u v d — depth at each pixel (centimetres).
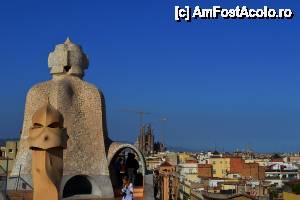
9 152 5772
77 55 3406
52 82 3362
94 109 3372
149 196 3256
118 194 3359
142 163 3359
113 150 3362
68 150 3231
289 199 7106
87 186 3300
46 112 1446
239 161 13400
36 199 1432
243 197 7819
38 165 1439
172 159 12000
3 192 2469
